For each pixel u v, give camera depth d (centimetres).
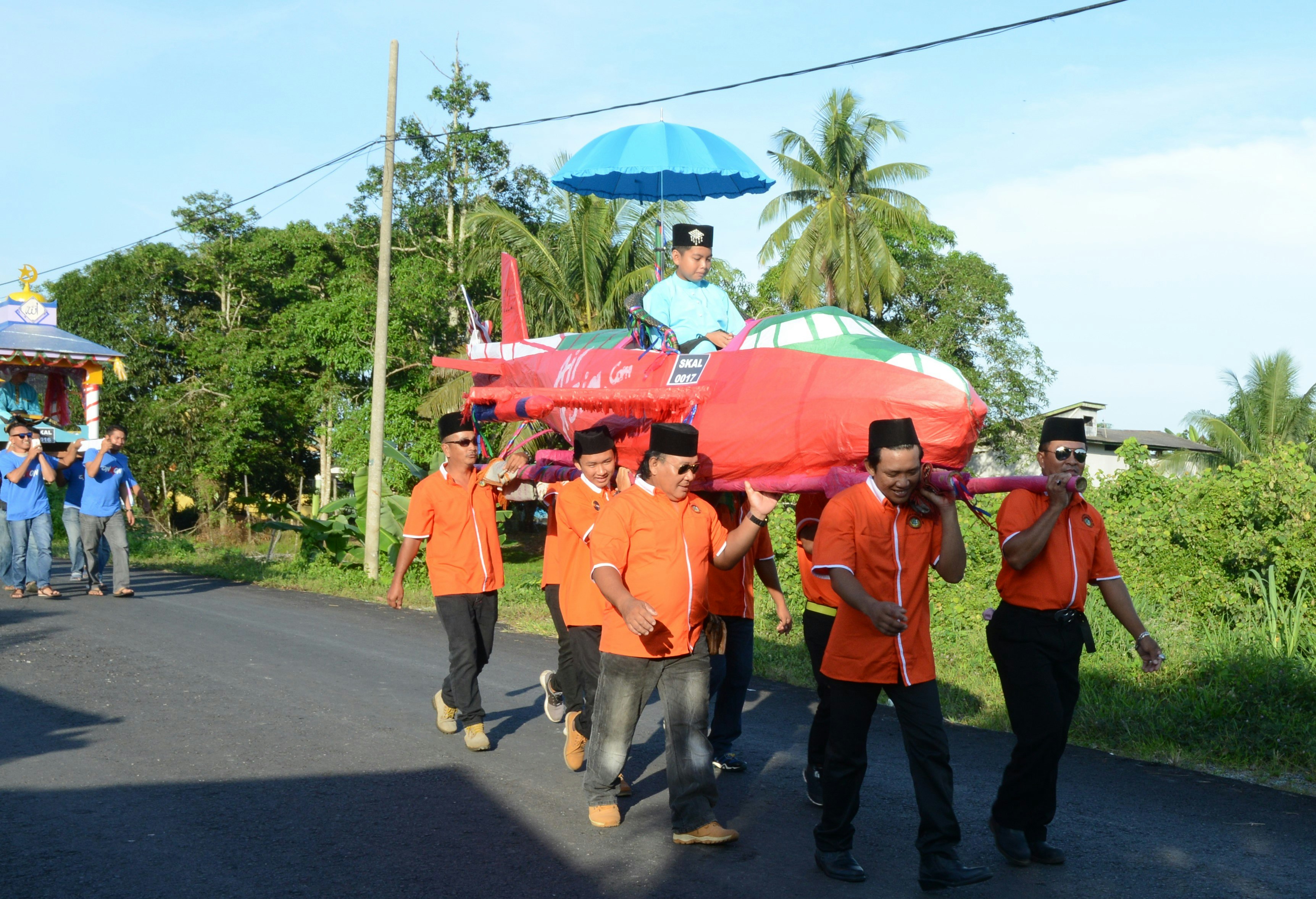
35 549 1174
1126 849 468
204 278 3859
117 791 518
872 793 551
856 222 2750
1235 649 798
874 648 416
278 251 3634
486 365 704
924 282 3031
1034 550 433
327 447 3422
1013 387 2911
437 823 484
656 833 478
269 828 472
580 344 656
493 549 625
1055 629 444
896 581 419
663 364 552
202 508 3762
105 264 3825
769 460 468
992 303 2948
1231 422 2697
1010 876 434
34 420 1421
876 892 413
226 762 572
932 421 427
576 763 572
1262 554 998
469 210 3228
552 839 467
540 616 1216
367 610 1230
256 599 1286
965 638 972
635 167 719
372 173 3281
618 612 470
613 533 461
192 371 3931
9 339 1432
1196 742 659
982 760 615
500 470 604
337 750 603
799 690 827
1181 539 1063
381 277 1593
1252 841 480
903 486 407
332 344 2894
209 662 840
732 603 582
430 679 809
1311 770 602
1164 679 775
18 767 553
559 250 2467
